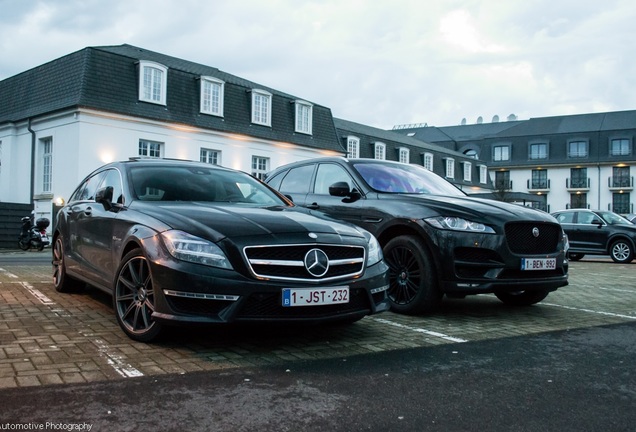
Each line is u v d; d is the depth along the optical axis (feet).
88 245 16.44
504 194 126.21
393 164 21.52
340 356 11.82
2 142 74.59
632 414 8.50
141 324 12.65
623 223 51.49
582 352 12.53
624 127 168.25
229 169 18.30
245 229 12.06
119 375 9.98
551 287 17.08
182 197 15.08
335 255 12.51
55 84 67.21
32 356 11.07
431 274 16.48
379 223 17.97
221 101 78.64
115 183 16.37
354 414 8.32
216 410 8.35
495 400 9.07
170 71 72.84
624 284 28.63
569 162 171.22
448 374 10.56
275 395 9.12
